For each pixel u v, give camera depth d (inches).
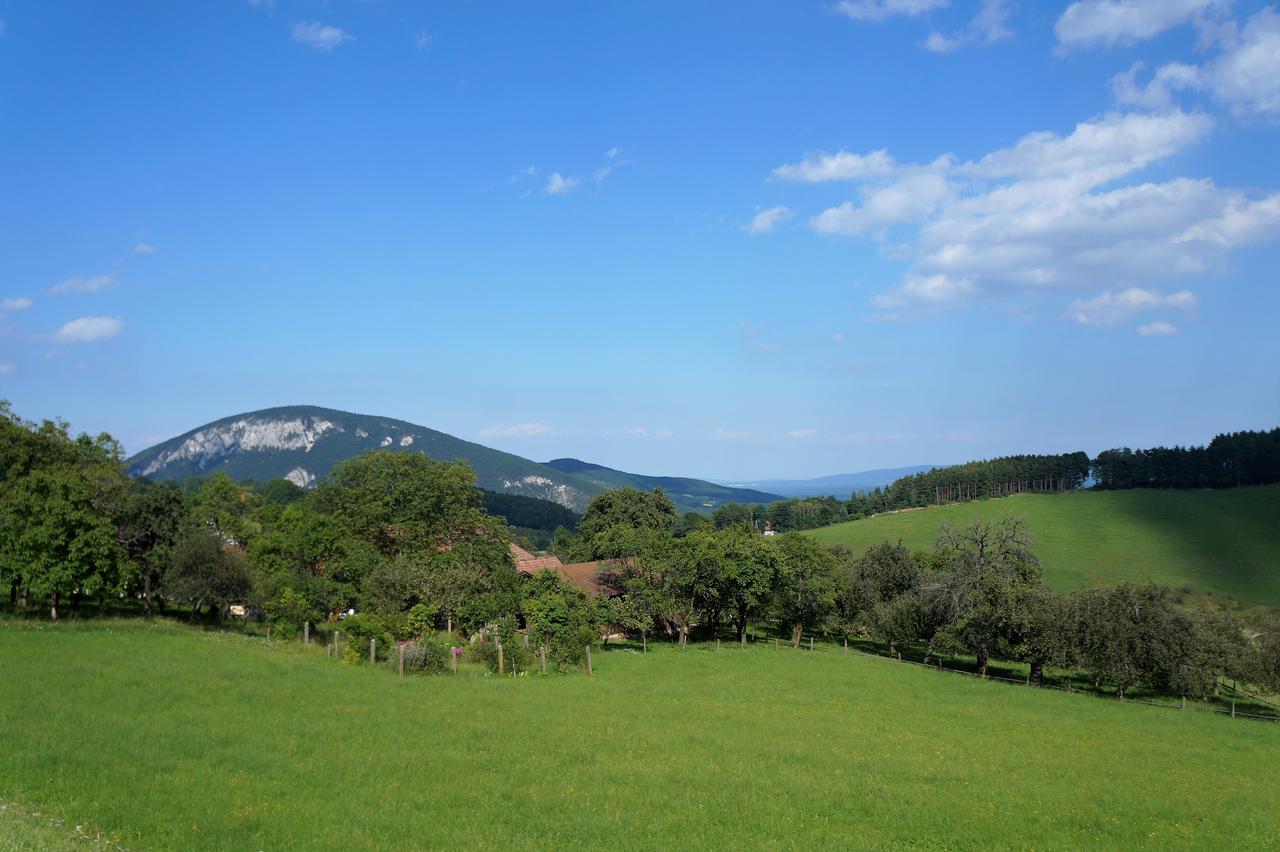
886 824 807.1
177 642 1647.4
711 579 2723.9
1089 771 1115.3
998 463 7568.9
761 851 698.2
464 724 1149.7
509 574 2527.1
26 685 1122.0
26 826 583.8
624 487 4212.6
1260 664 2003.0
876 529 6427.2
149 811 669.9
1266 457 6058.1
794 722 1373.0
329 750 941.8
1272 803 986.1
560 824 740.0
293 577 2212.1
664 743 1125.1
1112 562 4682.6
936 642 2437.3
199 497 3476.9
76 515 1831.9
